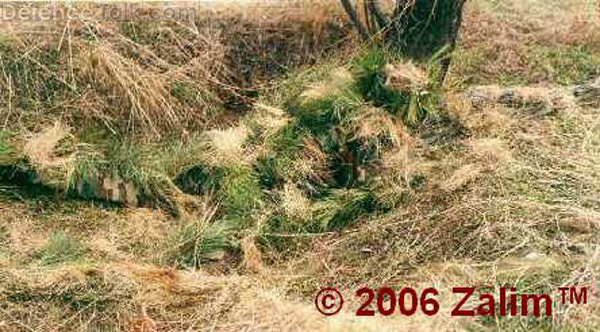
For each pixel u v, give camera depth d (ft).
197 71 13.74
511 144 11.84
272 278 10.41
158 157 12.44
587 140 11.80
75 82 13.30
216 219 11.53
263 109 12.91
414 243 10.55
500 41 14.83
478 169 11.37
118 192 12.11
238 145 12.00
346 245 10.84
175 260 10.84
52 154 12.34
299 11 14.55
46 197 12.02
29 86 13.24
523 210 10.55
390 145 11.80
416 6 12.50
